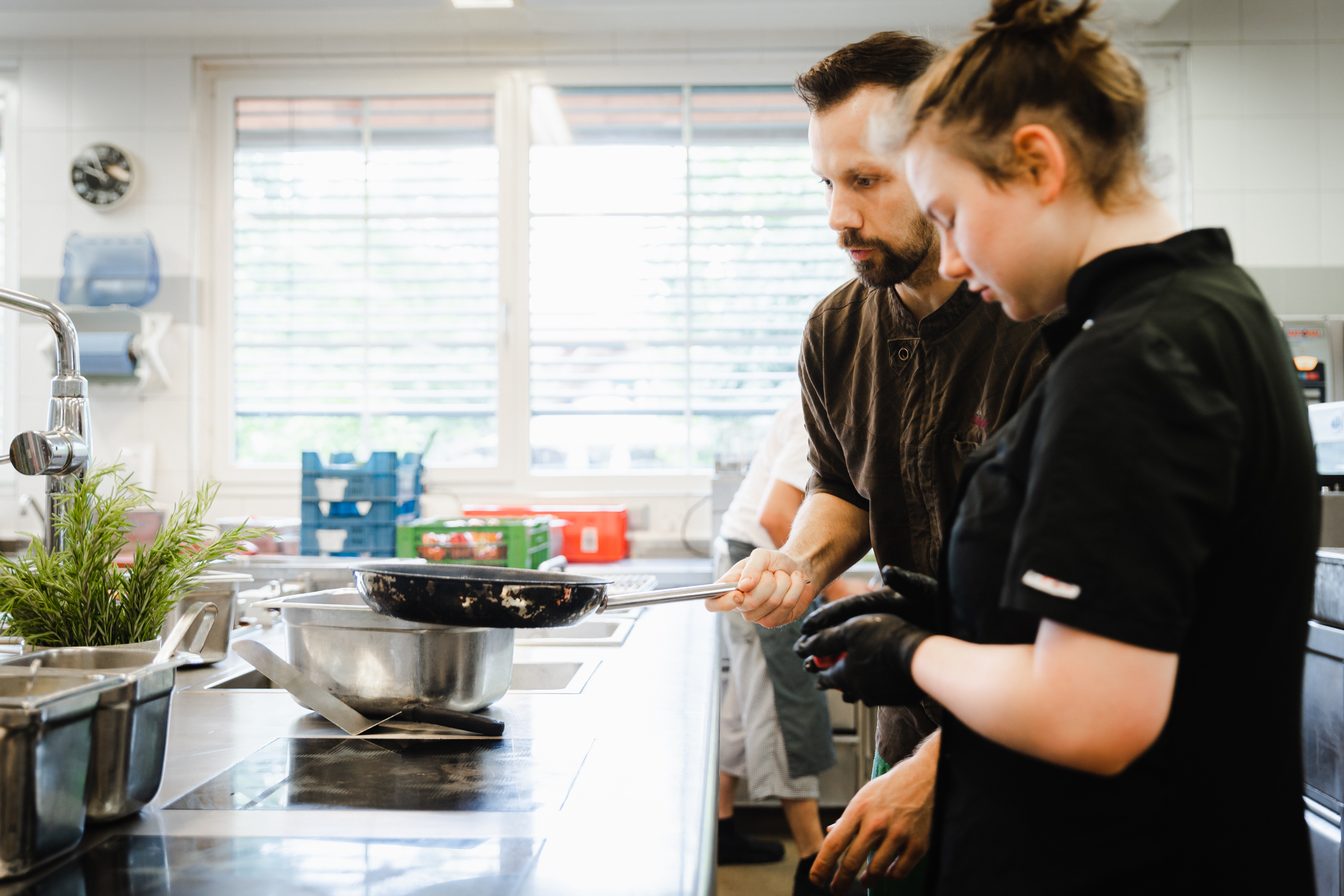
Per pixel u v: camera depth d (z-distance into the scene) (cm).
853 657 79
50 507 125
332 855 70
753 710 261
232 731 106
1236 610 66
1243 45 353
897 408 129
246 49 367
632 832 74
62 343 126
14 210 369
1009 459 71
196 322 368
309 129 375
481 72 373
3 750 64
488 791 85
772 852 282
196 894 62
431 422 374
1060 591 59
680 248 370
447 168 373
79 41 368
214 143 375
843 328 138
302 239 373
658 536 369
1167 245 69
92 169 363
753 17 353
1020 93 66
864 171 113
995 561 72
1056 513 60
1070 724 59
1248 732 67
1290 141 353
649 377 370
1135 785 67
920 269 120
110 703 74
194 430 367
